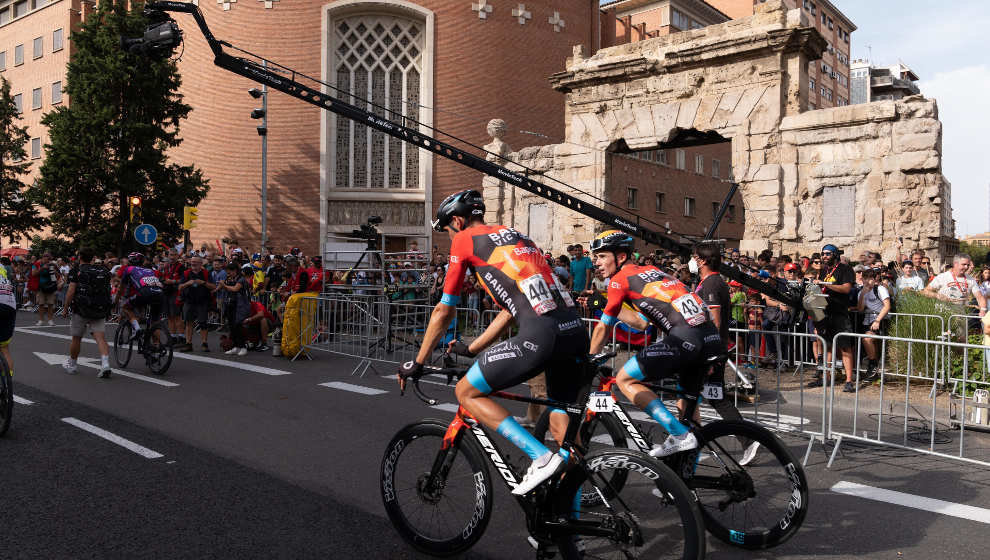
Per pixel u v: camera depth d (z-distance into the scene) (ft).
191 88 87.76
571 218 65.10
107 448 17.75
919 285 35.68
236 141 85.30
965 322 27.63
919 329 28.76
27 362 32.78
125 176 83.51
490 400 10.53
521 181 30.37
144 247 81.71
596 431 13.74
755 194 54.19
